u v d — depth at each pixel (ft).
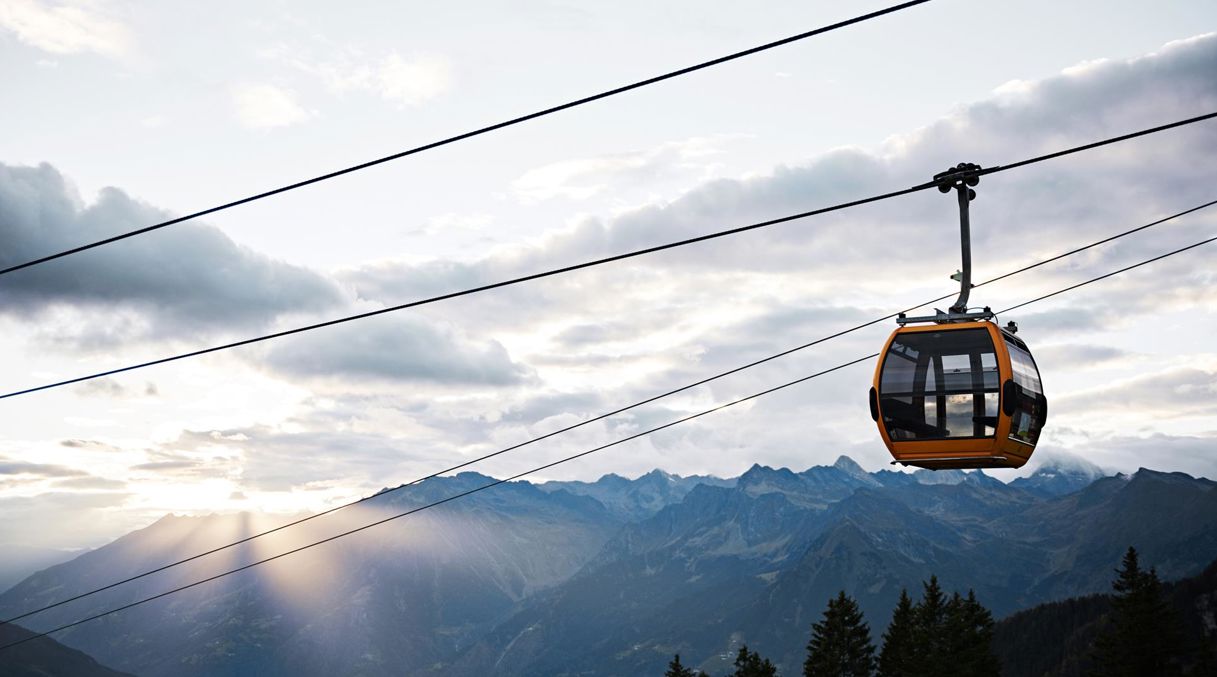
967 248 105.40
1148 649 547.90
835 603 524.52
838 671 509.76
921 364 105.50
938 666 479.82
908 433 105.09
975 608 501.56
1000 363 102.58
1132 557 570.05
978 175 90.33
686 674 534.78
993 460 103.76
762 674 515.09
